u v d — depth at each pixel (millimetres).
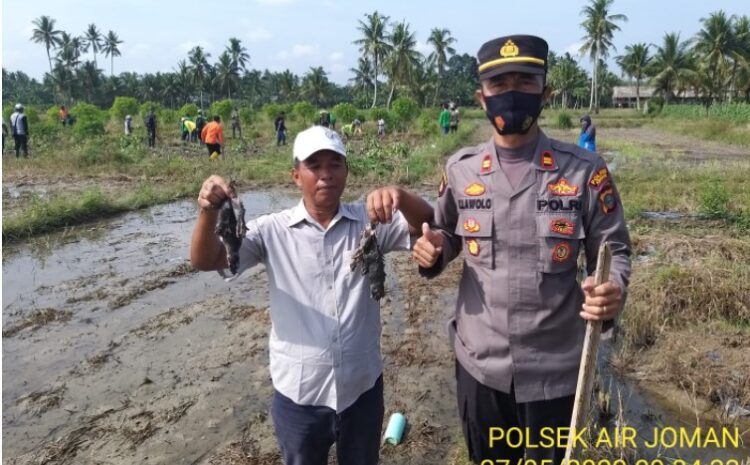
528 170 2125
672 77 48906
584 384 2021
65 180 13789
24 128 16422
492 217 2150
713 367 4137
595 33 55344
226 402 4059
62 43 79875
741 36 43125
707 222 8359
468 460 3336
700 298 4969
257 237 2234
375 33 58406
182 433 3713
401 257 7594
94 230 9266
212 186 1987
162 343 5020
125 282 6648
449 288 6316
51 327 5406
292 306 2227
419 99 62531
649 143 23609
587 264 2223
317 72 75062
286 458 2393
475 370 2260
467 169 2234
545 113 55062
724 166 14430
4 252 7984
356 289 2238
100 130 22156
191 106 35344
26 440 3672
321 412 2258
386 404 3984
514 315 2150
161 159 16344
